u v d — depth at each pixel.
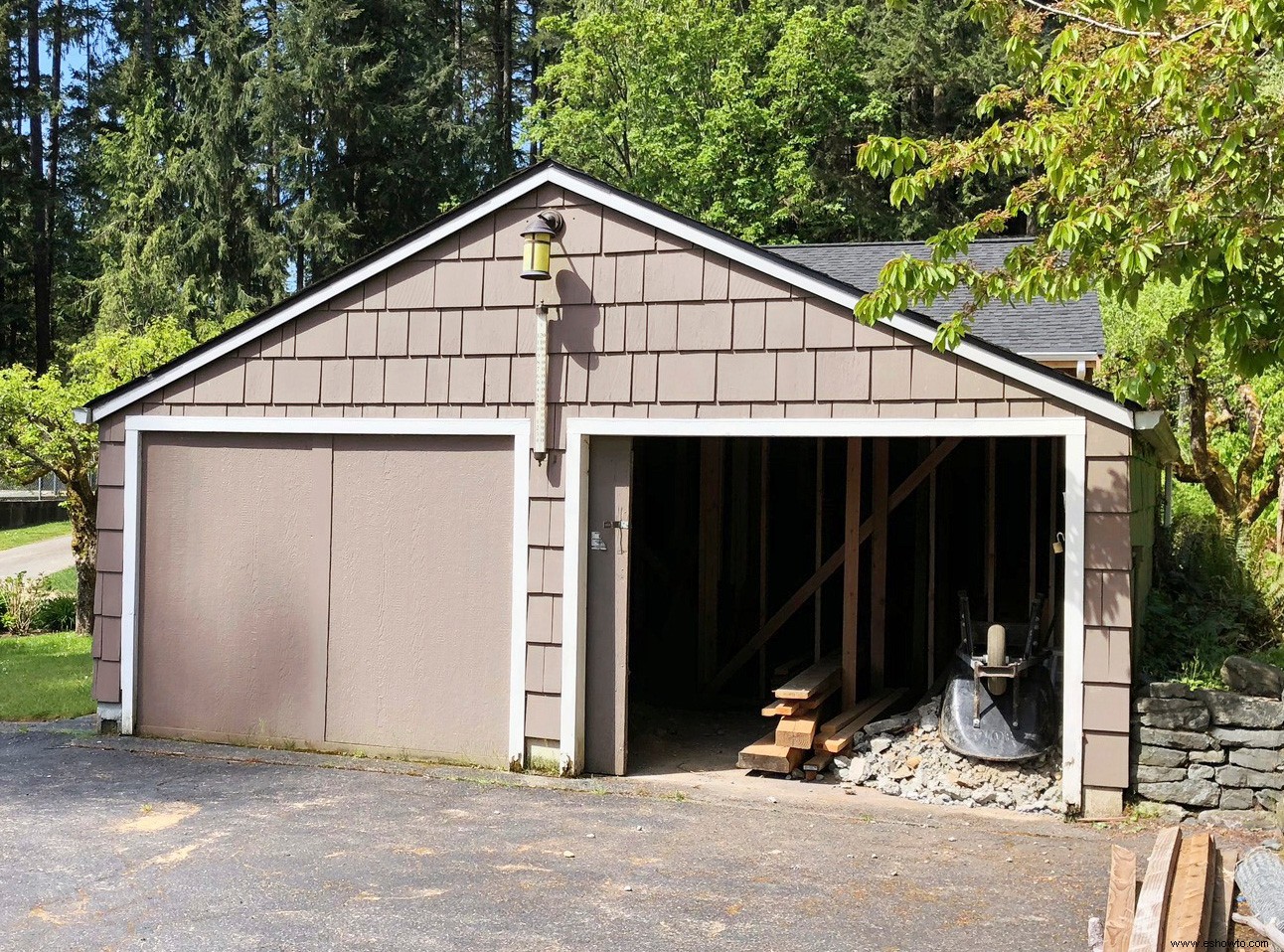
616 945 4.62
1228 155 5.56
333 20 27.38
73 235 35.88
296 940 4.64
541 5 33.53
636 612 11.09
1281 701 6.38
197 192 27.08
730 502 11.10
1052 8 6.50
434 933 4.73
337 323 8.10
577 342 7.56
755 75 24.47
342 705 8.03
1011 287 6.21
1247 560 10.77
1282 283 6.04
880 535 8.91
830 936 4.74
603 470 7.61
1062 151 5.92
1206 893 4.35
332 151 27.81
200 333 22.36
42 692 10.62
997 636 7.12
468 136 29.03
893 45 24.11
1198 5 5.54
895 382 6.93
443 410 7.84
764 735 8.62
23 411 14.05
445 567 7.84
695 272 7.34
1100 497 6.54
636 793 7.12
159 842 5.95
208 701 8.38
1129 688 6.51
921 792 7.06
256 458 8.30
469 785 7.25
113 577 8.59
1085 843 6.10
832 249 12.07
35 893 5.15
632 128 24.45
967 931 4.81
